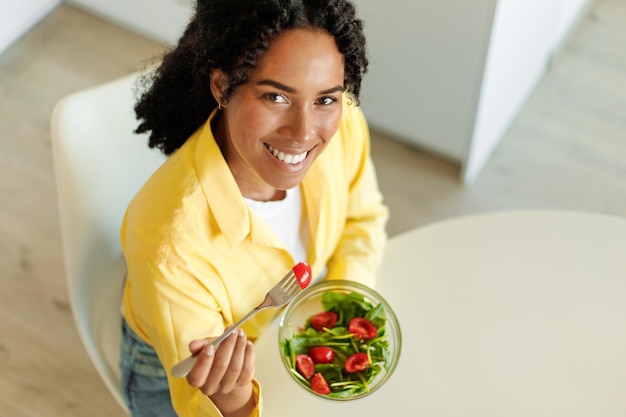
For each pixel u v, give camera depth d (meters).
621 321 1.18
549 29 2.36
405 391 1.11
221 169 1.08
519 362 1.14
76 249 1.25
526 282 1.22
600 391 1.12
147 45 2.62
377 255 1.27
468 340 1.16
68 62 2.57
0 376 1.96
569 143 2.42
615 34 2.70
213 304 1.14
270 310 1.24
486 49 1.89
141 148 1.31
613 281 1.22
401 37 2.03
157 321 1.10
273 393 1.10
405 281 1.23
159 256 1.07
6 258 2.14
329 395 1.04
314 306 1.16
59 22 2.66
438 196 2.30
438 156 2.36
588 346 1.16
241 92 0.94
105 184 1.27
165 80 1.10
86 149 1.24
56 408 1.92
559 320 1.18
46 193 2.27
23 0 2.52
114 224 1.31
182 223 1.07
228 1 0.91
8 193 2.26
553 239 1.27
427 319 1.18
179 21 2.40
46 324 2.04
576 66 2.61
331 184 1.25
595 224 1.29
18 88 2.50
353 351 1.09
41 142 2.37
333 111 0.98
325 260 1.34
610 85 2.56
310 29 0.90
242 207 1.10
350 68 0.98
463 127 2.17
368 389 1.05
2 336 2.02
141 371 1.28
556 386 1.12
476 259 1.25
